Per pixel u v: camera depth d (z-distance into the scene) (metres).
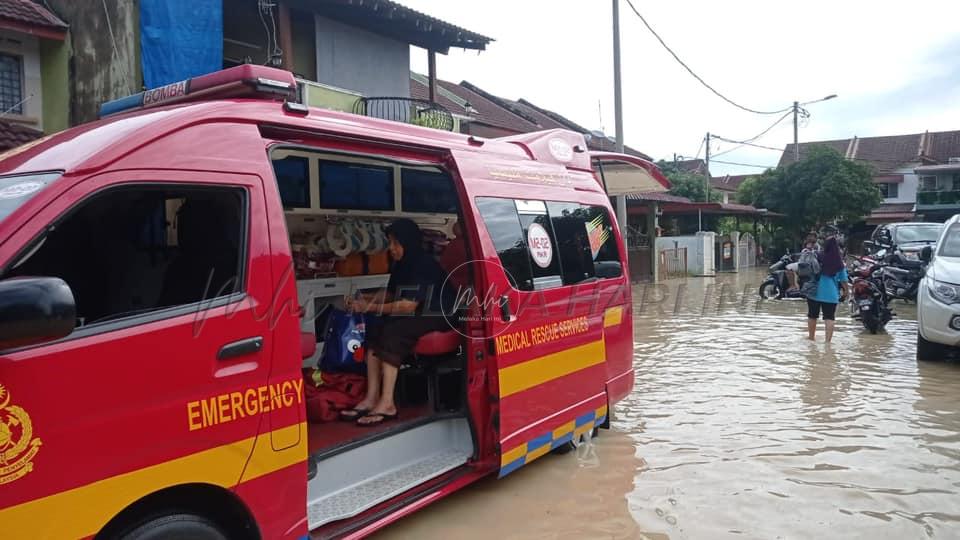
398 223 4.78
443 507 4.44
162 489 2.56
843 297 15.41
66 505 2.29
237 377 2.82
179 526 2.66
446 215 7.03
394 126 4.02
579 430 5.21
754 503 4.45
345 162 5.97
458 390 4.62
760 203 33.06
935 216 39.69
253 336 2.89
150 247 3.15
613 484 4.80
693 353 9.59
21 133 10.52
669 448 5.54
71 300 2.14
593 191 5.89
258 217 3.01
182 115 2.87
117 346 2.45
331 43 12.14
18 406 2.19
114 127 2.87
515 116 25.55
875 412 6.47
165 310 2.66
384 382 4.48
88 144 2.72
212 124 2.95
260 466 2.89
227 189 2.94
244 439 2.83
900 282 14.16
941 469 5.00
